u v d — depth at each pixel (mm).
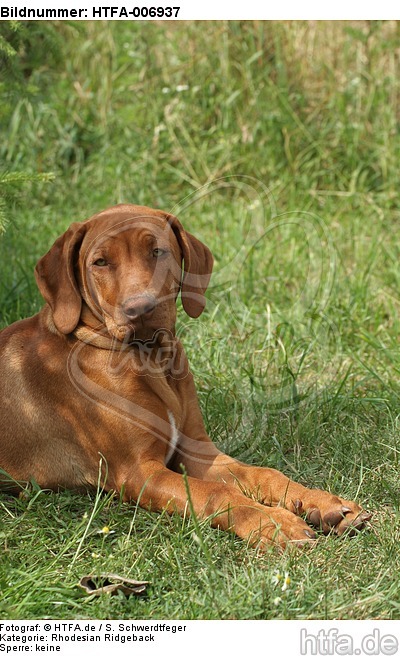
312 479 6141
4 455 6016
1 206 6785
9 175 6824
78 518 5609
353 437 6602
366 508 5688
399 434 6625
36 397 5914
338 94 12258
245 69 12375
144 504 5535
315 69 12648
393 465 6238
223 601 4609
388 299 9133
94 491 5969
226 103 12125
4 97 9555
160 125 12195
